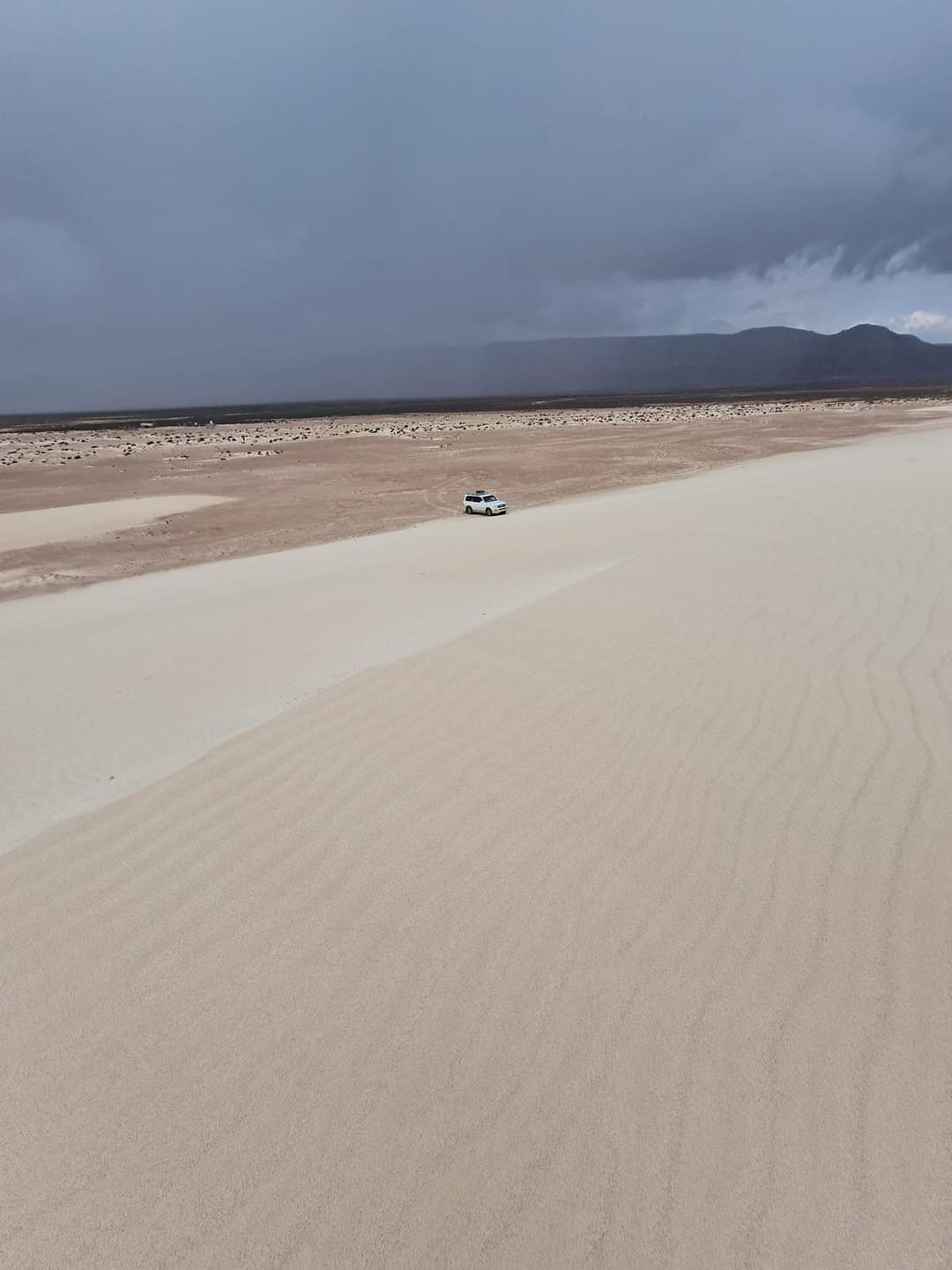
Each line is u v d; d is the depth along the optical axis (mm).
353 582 18672
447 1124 3258
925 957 4020
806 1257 2750
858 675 7555
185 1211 2992
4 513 41188
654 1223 2869
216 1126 3305
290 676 10312
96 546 32719
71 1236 2936
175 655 12859
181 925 4590
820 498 18219
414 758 6398
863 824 5148
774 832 5133
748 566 12031
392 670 8406
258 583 21078
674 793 5664
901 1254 2744
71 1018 3947
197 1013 3914
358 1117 3301
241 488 49406
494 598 13820
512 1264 2770
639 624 9523
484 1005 3854
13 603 23531
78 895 4973
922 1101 3266
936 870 4652
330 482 51031
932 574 10727
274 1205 2988
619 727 6742
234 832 5523
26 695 11602
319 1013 3863
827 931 4234
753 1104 3289
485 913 4512
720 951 4141
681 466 51094
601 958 4129
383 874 4926
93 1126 3348
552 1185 3006
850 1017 3688
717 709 6992
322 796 5906
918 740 6188
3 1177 3166
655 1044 3592
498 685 7785
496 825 5395
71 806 6949
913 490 17672
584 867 4887
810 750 6160
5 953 4473
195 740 8281
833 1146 3109
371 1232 2881
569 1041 3629
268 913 4633
